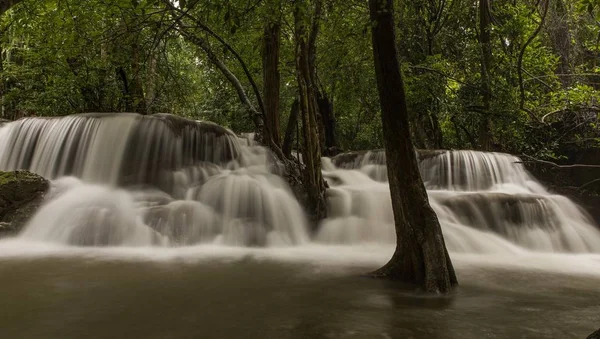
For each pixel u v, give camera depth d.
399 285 5.22
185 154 12.09
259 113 14.30
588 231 10.20
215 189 10.23
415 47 17.20
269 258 7.27
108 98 16.58
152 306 4.10
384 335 3.35
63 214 8.80
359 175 14.23
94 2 9.16
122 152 11.34
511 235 9.81
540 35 18.20
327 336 3.30
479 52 16.33
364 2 9.16
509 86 15.54
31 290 4.66
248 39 13.03
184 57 19.52
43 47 11.77
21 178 9.44
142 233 8.42
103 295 4.49
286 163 12.51
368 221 9.79
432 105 16.41
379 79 5.57
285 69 14.99
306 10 6.39
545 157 15.58
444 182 13.73
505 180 14.06
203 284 5.11
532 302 4.54
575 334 3.45
